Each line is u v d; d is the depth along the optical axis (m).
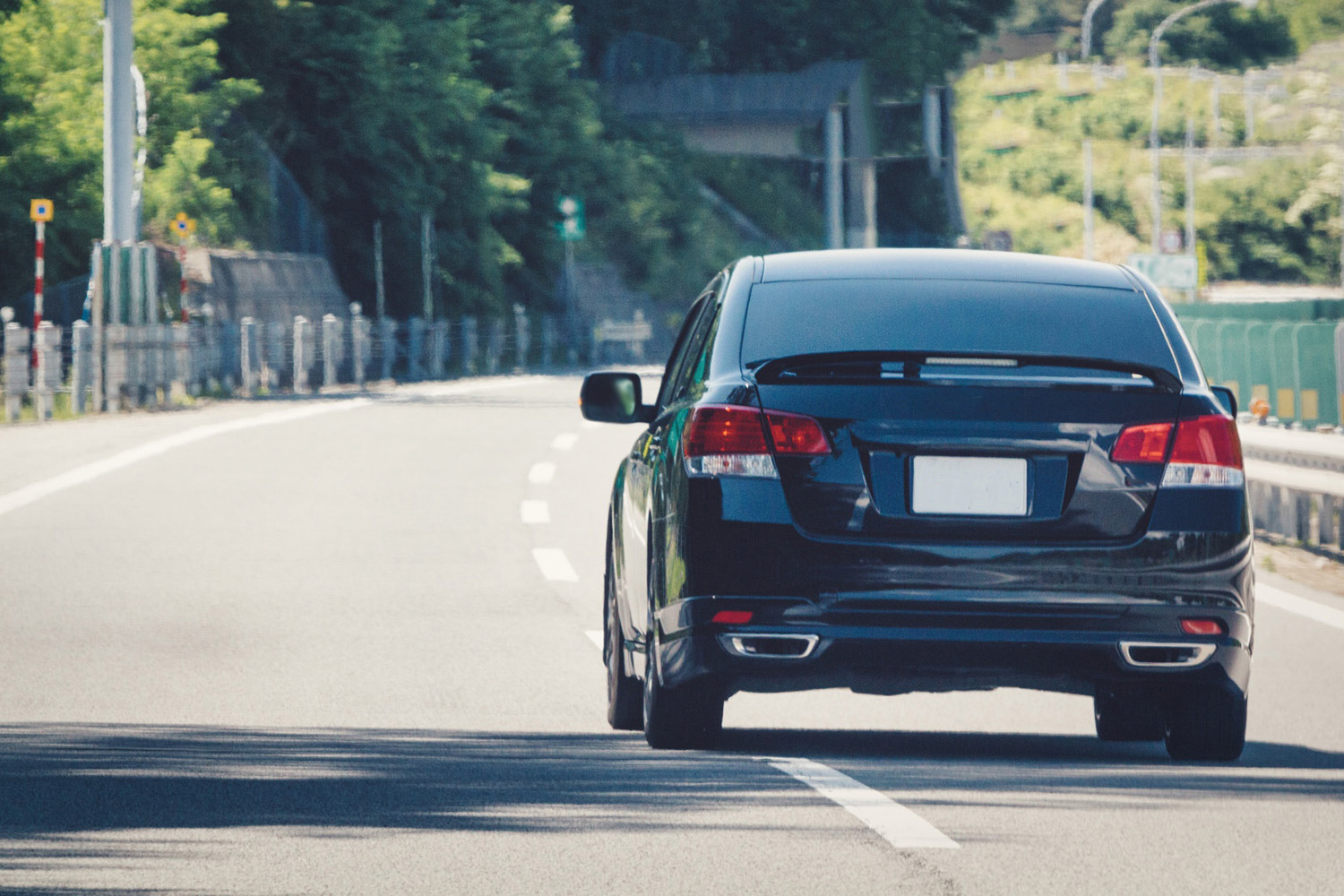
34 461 59.47
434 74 141.00
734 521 20.61
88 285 101.25
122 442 65.88
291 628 32.28
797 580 20.48
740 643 20.69
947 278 22.28
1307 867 16.80
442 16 159.62
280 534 44.38
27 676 27.58
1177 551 20.61
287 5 128.75
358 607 34.69
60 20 106.88
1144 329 21.69
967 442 20.50
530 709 25.62
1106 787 20.30
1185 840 17.80
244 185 125.50
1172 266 169.88
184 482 54.34
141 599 35.28
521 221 164.12
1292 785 20.62
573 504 50.69
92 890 15.66
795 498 20.59
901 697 27.69
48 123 103.06
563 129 170.00
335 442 67.19
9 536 43.56
